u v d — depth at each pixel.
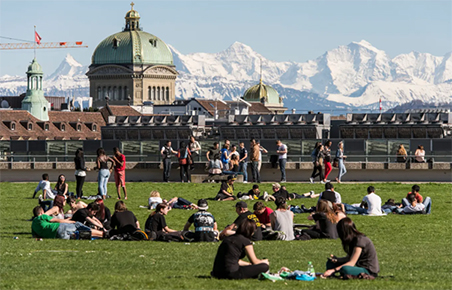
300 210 71.12
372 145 109.31
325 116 175.12
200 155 112.38
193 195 85.31
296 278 39.00
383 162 105.00
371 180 104.94
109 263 44.59
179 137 170.50
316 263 44.56
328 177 105.44
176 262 45.00
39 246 51.25
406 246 52.06
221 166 99.69
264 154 110.19
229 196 81.00
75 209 62.38
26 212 72.12
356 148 109.75
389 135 153.75
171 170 106.00
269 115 176.38
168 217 68.06
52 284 37.66
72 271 41.91
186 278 39.47
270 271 41.75
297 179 104.38
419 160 104.69
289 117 176.62
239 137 170.62
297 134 165.75
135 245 51.78
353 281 38.41
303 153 111.56
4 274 40.78
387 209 70.38
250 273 39.19
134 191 89.81
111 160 82.06
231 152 100.00
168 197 83.75
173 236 53.69
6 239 54.78
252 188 84.12
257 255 47.44
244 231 39.44
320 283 38.00
